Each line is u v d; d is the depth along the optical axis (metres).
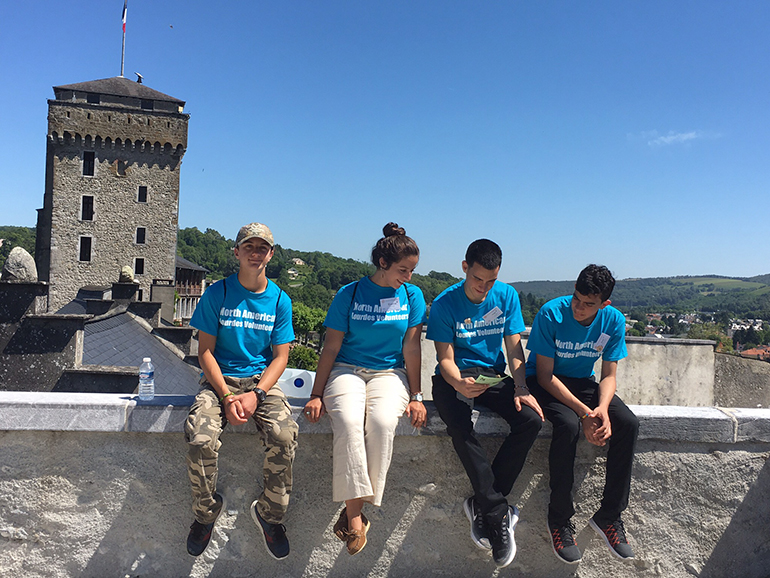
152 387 2.68
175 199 48.53
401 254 2.62
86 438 2.57
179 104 49.16
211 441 2.38
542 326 2.93
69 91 45.84
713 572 2.99
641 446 2.90
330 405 2.58
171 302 34.19
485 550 2.84
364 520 2.59
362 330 2.72
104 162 46.53
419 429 2.73
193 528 2.55
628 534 2.92
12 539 2.55
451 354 2.80
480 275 2.69
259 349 2.72
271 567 2.71
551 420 2.73
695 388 8.16
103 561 2.61
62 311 20.41
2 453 2.53
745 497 3.00
